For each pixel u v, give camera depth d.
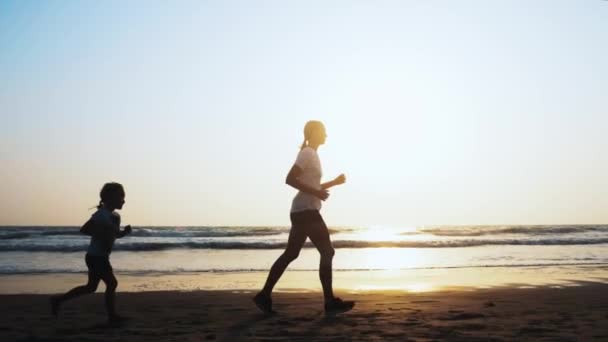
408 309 5.73
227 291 8.31
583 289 8.51
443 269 13.32
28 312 5.88
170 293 7.96
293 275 11.64
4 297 7.57
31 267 14.31
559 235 39.97
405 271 12.71
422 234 43.03
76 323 4.99
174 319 5.14
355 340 3.94
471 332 4.25
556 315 5.25
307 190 5.25
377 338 4.01
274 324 4.75
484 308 5.82
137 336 4.21
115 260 16.83
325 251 5.38
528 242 27.78
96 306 6.43
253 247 23.42
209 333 4.30
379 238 36.59
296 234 5.36
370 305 6.11
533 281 10.38
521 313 5.40
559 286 9.44
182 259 17.30
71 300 7.27
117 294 7.80
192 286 9.61
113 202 5.01
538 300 6.81
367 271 12.66
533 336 4.07
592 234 41.16
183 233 38.25
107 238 4.93
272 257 18.19
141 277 11.30
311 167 5.32
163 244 22.75
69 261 16.36
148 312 5.74
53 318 5.34
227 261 16.50
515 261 16.30
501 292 7.93
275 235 39.12
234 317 5.25
